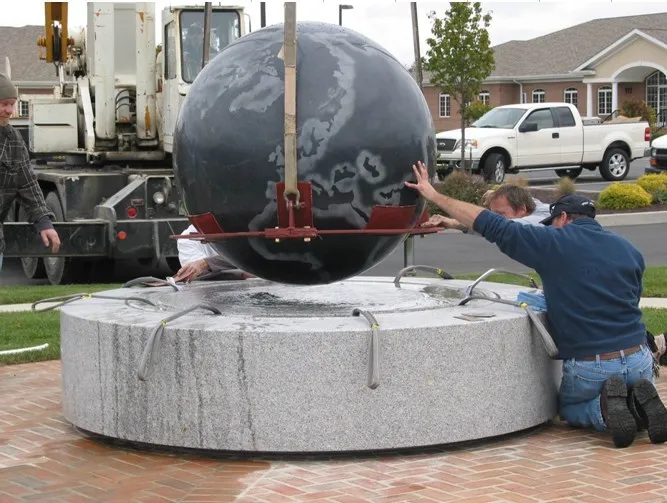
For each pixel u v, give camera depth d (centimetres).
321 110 586
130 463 579
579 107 5681
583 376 615
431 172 634
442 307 638
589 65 5506
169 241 1405
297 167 583
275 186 589
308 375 564
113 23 1531
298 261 622
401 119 601
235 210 603
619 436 588
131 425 596
